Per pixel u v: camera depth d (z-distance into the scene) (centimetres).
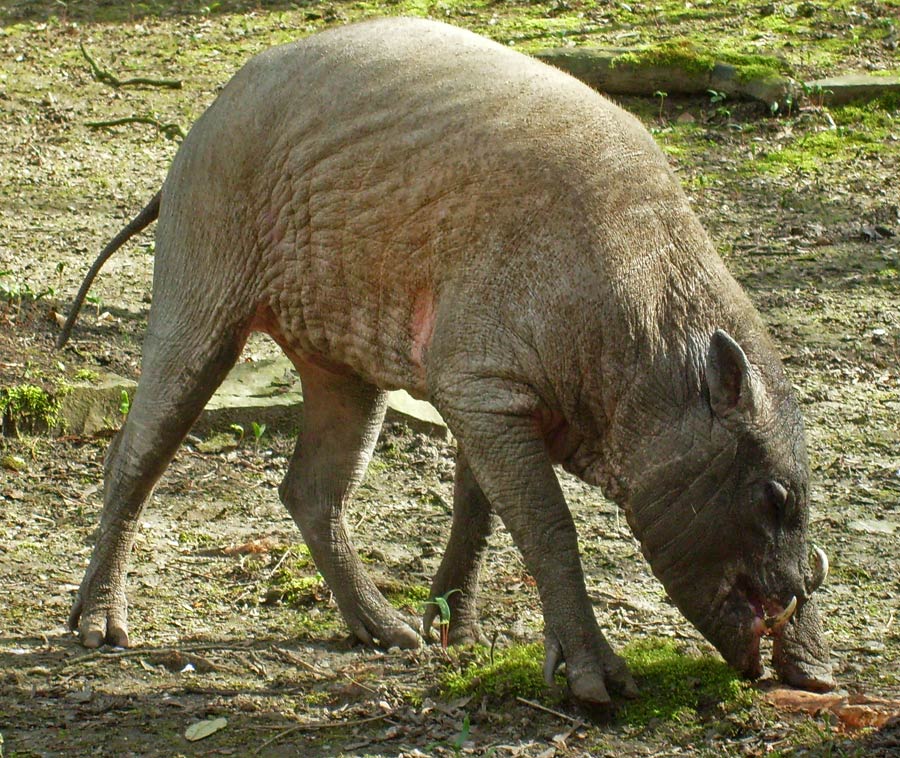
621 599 992
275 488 1233
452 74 826
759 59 2291
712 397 737
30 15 2806
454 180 788
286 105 868
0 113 2300
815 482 1219
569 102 801
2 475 1219
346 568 934
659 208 777
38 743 772
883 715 749
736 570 752
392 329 829
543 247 759
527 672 806
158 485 1221
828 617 962
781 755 717
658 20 2603
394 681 847
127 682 855
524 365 760
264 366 1416
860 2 2673
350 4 2798
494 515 897
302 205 853
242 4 2836
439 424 1335
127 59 2544
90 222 1897
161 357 920
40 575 1037
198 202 904
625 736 750
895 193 1962
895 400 1388
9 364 1363
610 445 768
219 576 1042
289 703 824
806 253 1775
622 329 747
